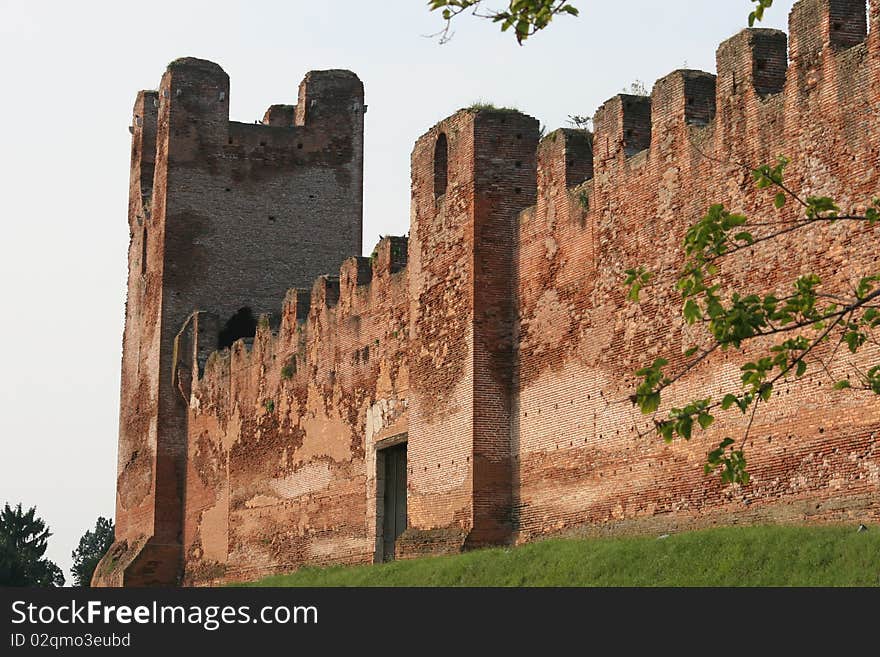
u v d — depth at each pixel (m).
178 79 62.62
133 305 66.25
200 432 59.28
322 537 48.53
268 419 53.25
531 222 38.12
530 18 18.02
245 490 54.72
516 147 39.44
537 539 36.75
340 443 47.66
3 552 84.00
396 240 45.34
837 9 29.17
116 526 66.38
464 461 38.44
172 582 59.81
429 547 39.22
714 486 30.98
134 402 64.69
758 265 30.31
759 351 30.11
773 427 29.52
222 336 61.47
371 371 45.88
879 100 27.89
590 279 35.53
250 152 62.97
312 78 64.25
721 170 31.59
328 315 49.16
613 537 33.28
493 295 38.72
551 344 36.84
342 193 63.81
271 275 62.47
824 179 28.97
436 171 41.41
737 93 31.31
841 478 27.91
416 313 41.75
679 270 32.56
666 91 33.41
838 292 28.39
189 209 61.97
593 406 35.06
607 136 35.41
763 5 18.31
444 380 39.94
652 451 32.88
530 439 37.41
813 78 29.39
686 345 32.19
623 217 34.56
